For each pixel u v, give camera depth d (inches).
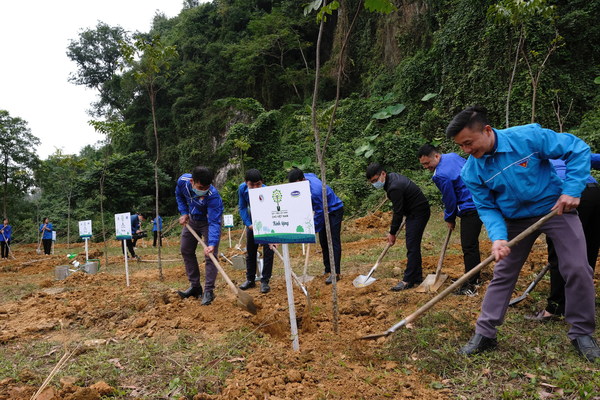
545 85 601.6
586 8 617.6
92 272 354.3
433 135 765.3
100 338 160.1
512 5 274.8
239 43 1416.1
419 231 203.3
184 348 142.6
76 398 107.3
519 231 125.7
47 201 1325.0
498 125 654.5
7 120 1235.2
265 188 138.1
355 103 970.7
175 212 1438.2
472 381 109.9
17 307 221.3
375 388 107.0
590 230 147.7
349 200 729.6
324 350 132.1
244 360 128.0
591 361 114.5
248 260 238.7
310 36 1310.3
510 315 153.5
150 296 212.5
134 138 1545.3
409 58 928.9
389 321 156.3
